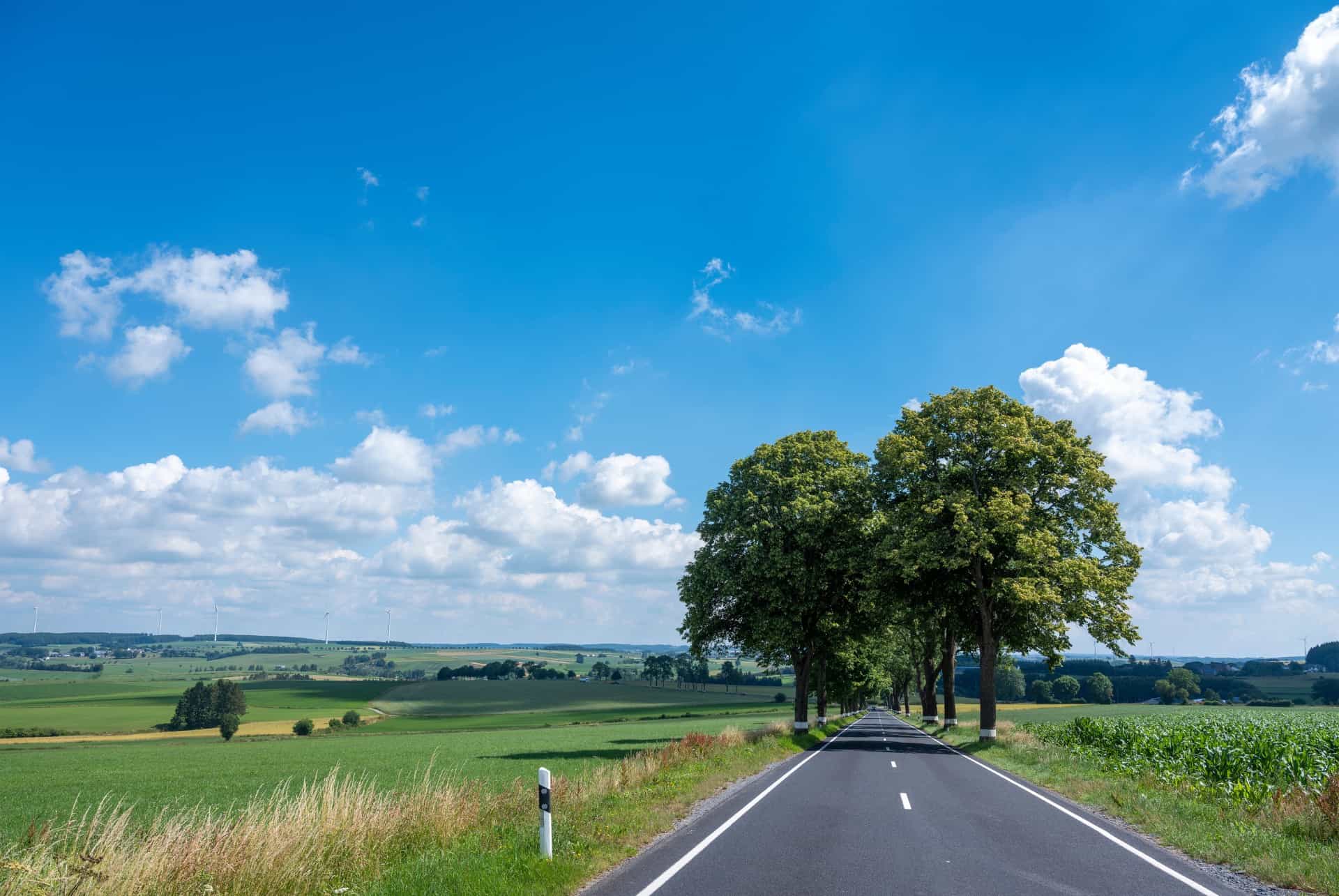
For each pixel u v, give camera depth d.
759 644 37.53
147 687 172.50
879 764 25.11
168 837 8.85
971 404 36.25
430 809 12.50
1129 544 34.56
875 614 38.09
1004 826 13.46
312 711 122.94
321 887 8.87
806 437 39.19
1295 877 9.59
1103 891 9.03
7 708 128.12
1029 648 35.94
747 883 9.19
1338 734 22.14
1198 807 14.95
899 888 8.99
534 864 9.45
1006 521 32.09
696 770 20.14
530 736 63.41
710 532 37.94
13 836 19.36
